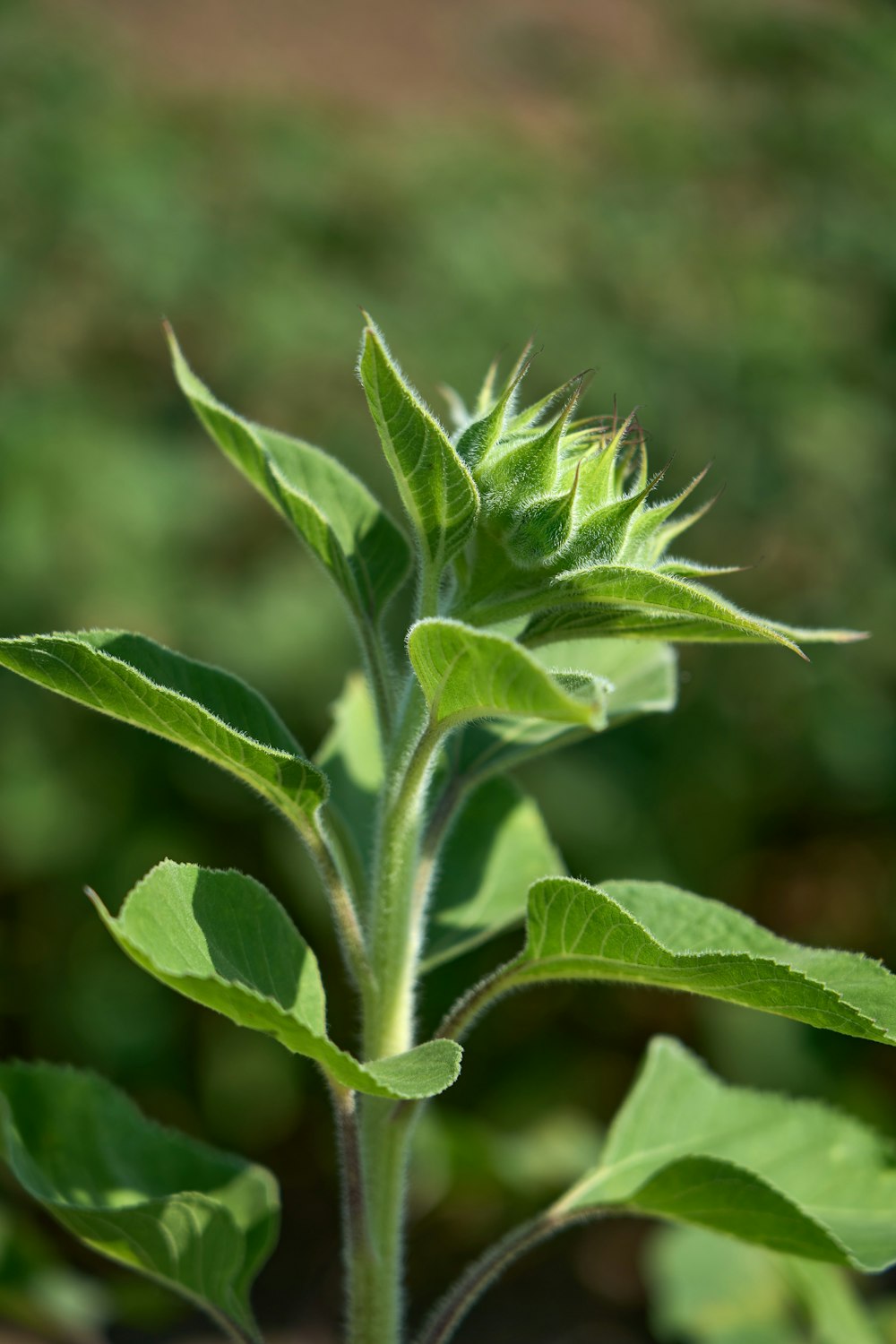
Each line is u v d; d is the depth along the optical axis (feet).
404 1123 6.38
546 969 6.00
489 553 5.58
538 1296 19.71
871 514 23.61
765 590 23.11
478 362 22.98
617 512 5.47
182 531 21.06
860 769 21.95
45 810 19.25
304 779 5.55
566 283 24.97
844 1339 9.98
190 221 24.63
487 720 7.13
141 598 20.16
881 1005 5.68
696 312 25.00
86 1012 19.43
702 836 21.43
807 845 22.44
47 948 19.71
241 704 6.23
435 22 40.09
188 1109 19.70
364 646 6.46
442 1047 5.04
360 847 7.39
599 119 31.65
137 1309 10.89
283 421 22.65
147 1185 7.52
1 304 23.03
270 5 39.47
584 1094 19.71
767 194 29.37
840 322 26.04
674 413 23.22
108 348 23.25
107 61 29.78
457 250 24.62
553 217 26.76
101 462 21.12
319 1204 20.25
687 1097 7.64
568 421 5.43
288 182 25.94
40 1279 10.64
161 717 5.41
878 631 22.81
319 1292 19.40
